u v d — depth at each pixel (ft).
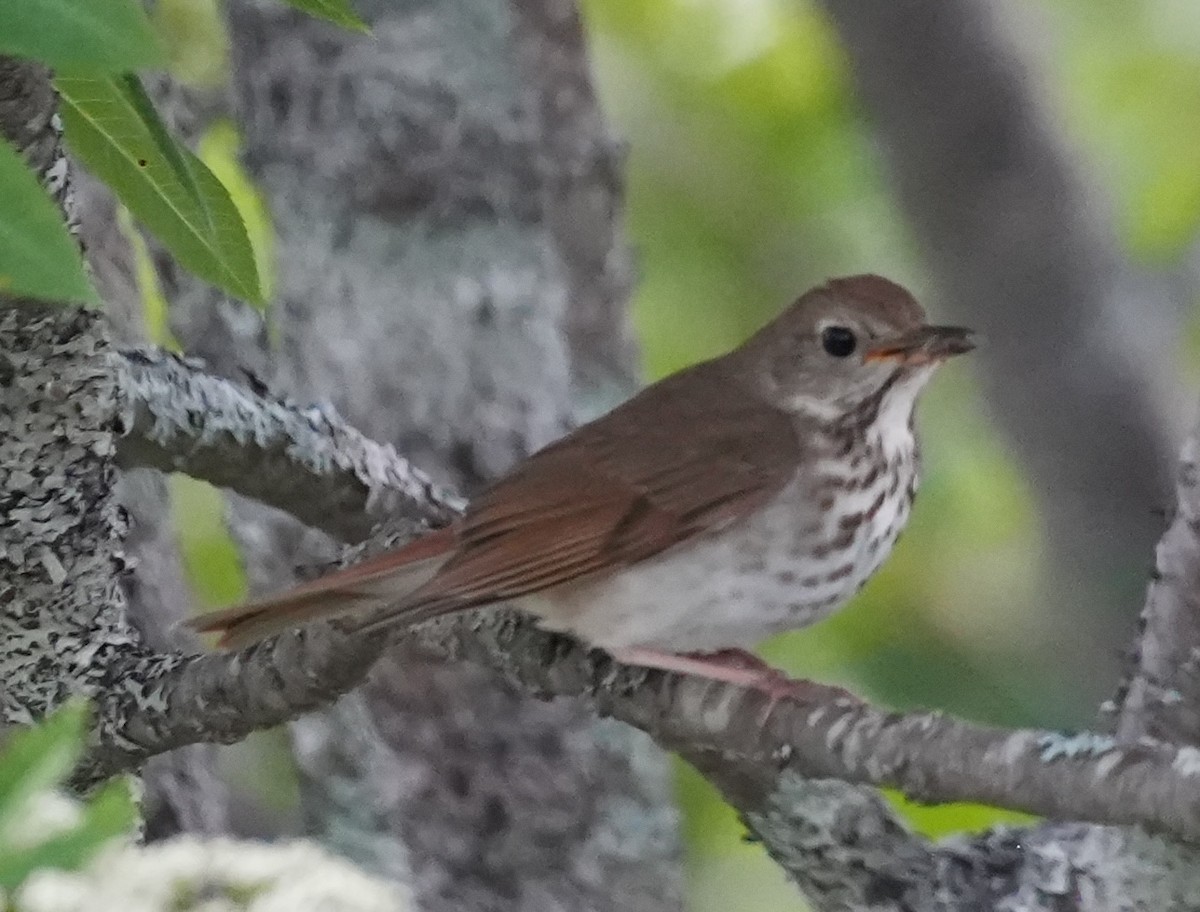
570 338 14.60
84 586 13.83
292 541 14.25
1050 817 13.65
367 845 14.26
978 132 14.66
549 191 14.51
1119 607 14.70
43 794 13.35
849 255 15.21
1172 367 14.80
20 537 13.79
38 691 13.84
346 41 14.29
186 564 14.69
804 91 15.19
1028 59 14.69
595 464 14.01
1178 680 13.84
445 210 14.30
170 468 13.99
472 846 14.30
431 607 13.88
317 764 14.28
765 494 14.02
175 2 14.57
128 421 13.88
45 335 13.75
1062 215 14.67
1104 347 14.70
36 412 13.76
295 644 13.85
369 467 14.06
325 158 14.30
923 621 14.90
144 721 13.85
